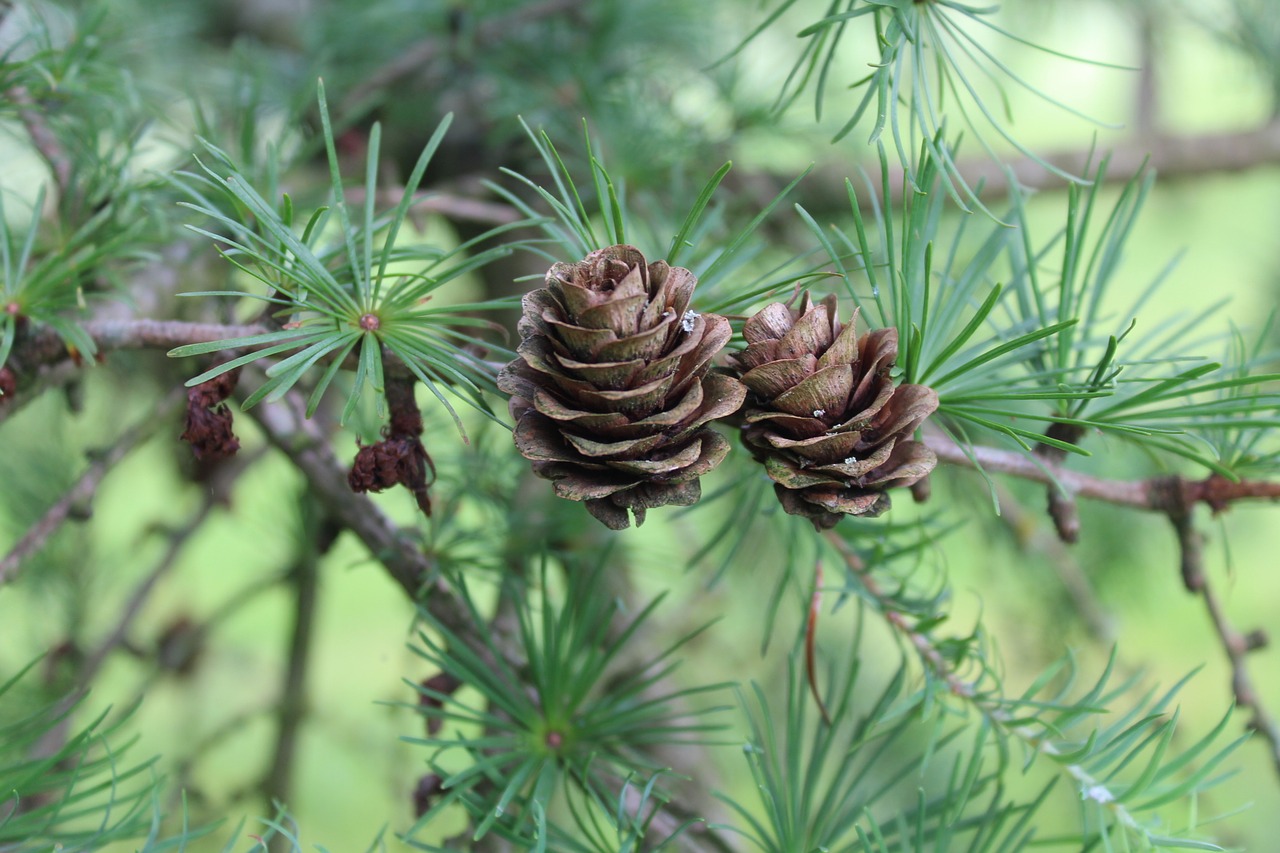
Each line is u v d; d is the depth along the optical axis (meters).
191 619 0.53
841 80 0.61
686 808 0.36
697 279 0.32
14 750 0.33
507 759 0.34
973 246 0.57
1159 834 0.33
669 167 0.45
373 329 0.32
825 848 0.33
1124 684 0.34
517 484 0.40
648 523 0.52
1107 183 0.60
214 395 0.33
